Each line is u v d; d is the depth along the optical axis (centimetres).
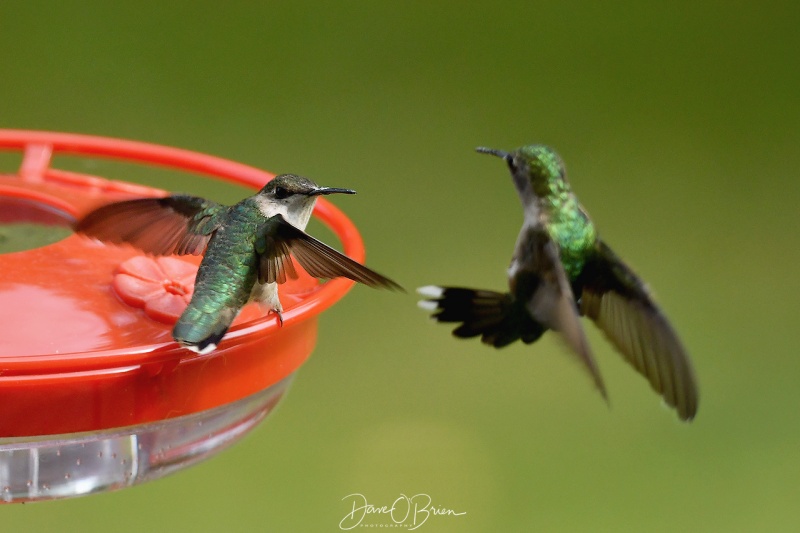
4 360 388
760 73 1448
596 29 1469
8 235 565
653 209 1312
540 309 487
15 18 1317
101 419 411
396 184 1271
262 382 473
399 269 1167
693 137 1366
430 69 1400
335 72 1373
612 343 501
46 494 442
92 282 489
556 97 1401
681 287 1217
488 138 1334
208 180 806
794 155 1366
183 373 432
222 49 1352
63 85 1256
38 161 623
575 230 498
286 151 1262
